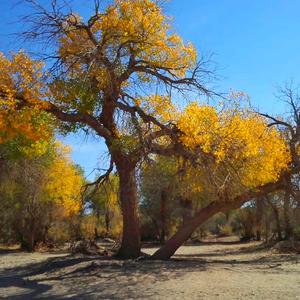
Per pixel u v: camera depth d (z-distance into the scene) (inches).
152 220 2321.6
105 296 558.6
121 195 885.2
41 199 1583.4
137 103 828.6
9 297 593.6
